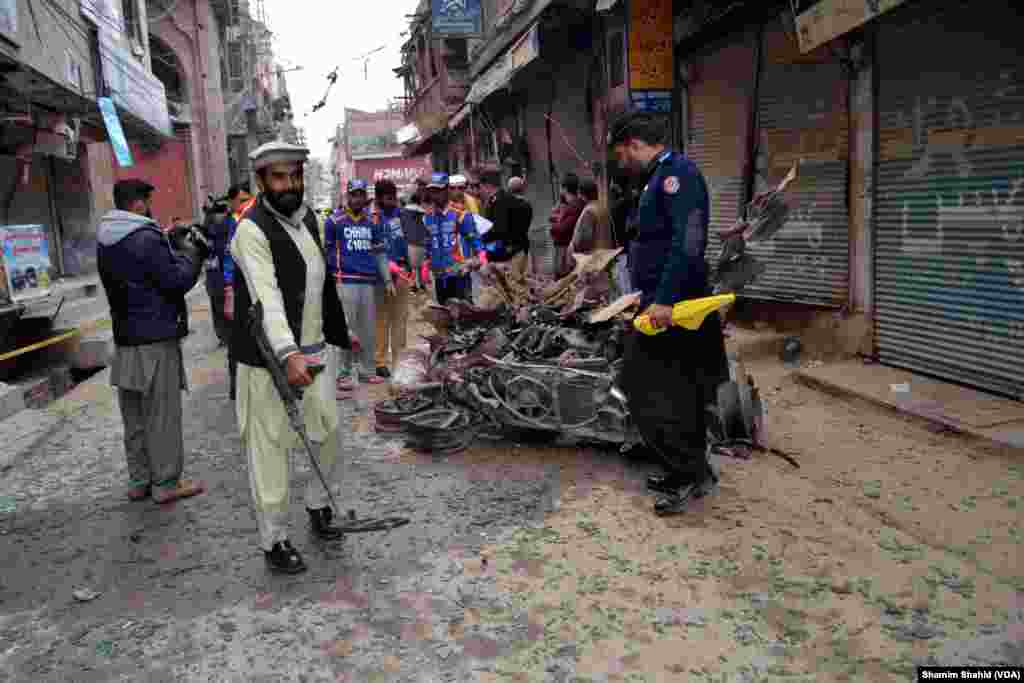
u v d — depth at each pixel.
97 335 9.62
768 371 6.67
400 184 51.91
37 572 3.61
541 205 14.71
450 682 2.62
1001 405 5.08
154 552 3.78
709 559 3.37
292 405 3.25
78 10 12.37
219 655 2.85
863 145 6.45
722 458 4.62
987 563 3.21
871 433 4.94
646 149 3.78
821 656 2.65
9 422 6.22
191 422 6.15
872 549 3.36
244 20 43.62
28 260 9.24
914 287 6.05
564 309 5.51
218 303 8.05
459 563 3.46
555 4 9.78
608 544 3.56
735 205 8.40
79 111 13.09
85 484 4.82
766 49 7.62
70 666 2.82
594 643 2.80
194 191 30.52
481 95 14.13
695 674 2.60
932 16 5.71
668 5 8.97
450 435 5.00
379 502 4.22
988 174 5.32
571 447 5.01
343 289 6.83
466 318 5.67
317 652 2.84
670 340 3.75
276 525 3.44
